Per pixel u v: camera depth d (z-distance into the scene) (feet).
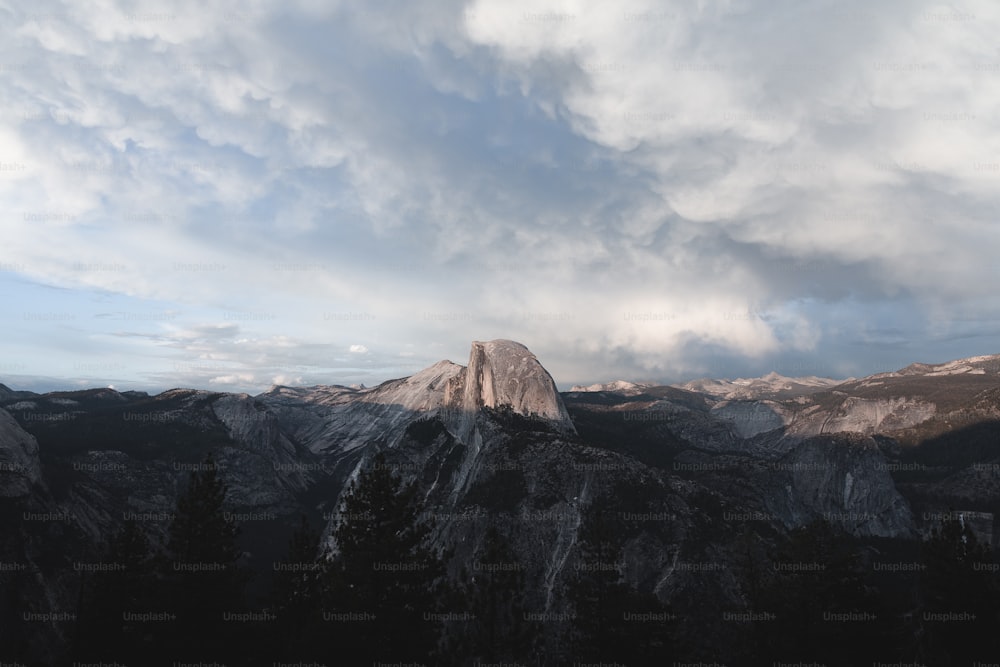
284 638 134.10
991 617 116.37
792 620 123.34
